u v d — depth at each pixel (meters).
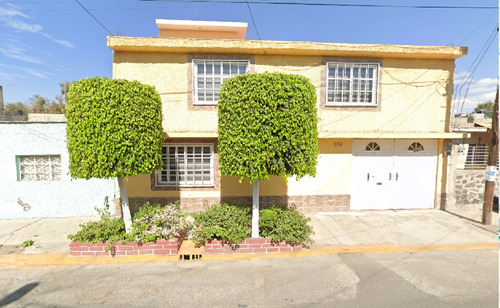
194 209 7.28
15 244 5.40
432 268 4.54
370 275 4.30
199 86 7.21
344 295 3.75
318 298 3.68
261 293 3.80
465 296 3.71
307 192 7.52
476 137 12.60
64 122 6.97
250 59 7.15
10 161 6.91
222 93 4.75
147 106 4.62
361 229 6.28
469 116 14.74
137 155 4.50
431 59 7.49
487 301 3.59
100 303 3.56
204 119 7.16
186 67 7.05
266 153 4.35
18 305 3.51
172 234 4.93
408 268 4.54
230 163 4.63
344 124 7.46
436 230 6.22
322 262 4.77
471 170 7.77
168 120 7.08
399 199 7.80
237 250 4.93
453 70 7.55
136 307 3.49
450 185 7.64
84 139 4.22
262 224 5.21
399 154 7.70
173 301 3.62
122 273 4.36
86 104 4.23
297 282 4.09
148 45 6.61
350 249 5.21
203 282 4.08
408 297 3.69
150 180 7.16
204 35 10.21
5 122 6.80
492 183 6.45
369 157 7.64
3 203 6.96
